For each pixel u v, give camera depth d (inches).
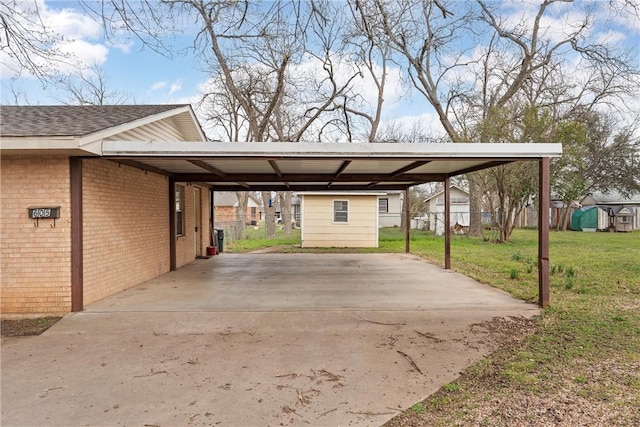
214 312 218.8
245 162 281.1
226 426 107.6
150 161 275.1
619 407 114.0
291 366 149.0
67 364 151.0
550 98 711.7
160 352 163.3
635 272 341.7
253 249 594.6
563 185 732.7
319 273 360.2
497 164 290.4
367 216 621.0
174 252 377.1
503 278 324.5
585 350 160.7
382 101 818.8
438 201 1076.5
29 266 216.2
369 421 109.8
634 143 906.1
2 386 132.4
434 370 144.8
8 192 215.8
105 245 252.4
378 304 237.3
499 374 139.3
